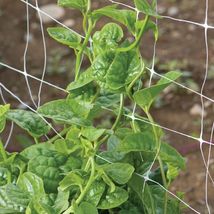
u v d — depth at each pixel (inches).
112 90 72.2
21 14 187.6
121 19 72.4
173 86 153.6
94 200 70.4
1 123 74.8
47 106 74.2
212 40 174.4
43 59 169.9
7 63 169.8
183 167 72.1
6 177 75.4
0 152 75.9
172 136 141.3
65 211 69.7
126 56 71.5
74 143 74.2
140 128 77.2
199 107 150.3
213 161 132.0
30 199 71.4
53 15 185.3
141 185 73.2
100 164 73.9
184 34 177.0
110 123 141.5
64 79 162.4
